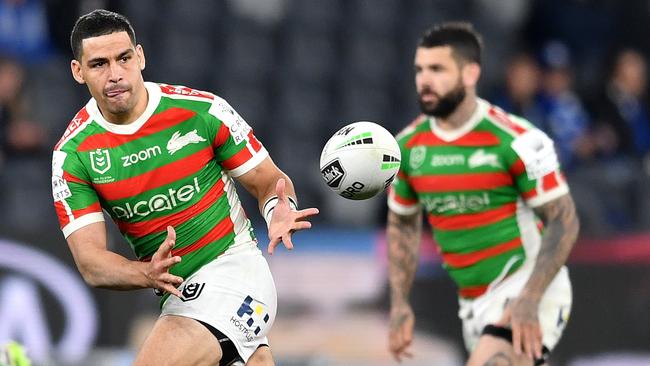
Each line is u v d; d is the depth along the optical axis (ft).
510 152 72.64
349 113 152.35
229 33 148.25
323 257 105.40
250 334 62.49
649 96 144.77
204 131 61.05
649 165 123.03
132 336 99.66
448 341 106.52
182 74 143.54
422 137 75.97
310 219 129.29
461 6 165.17
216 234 62.44
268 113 147.13
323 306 104.94
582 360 106.93
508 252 74.23
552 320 73.92
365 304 106.11
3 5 127.03
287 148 144.87
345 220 129.29
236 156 61.93
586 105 145.28
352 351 105.09
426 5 163.22
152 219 61.41
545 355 73.87
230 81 146.30
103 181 60.23
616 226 119.85
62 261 98.53
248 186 62.95
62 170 60.13
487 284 74.90
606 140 134.92
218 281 62.08
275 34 151.64
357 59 155.84
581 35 161.38
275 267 103.86
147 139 60.23
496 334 72.38
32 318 97.30
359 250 106.63
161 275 55.57
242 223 64.03
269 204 61.77
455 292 107.04
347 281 105.91
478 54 74.28
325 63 153.58
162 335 60.85
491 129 73.56
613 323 107.76
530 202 73.15
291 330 103.71
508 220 74.08
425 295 106.83
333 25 155.84
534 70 136.05
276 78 149.48
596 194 120.26
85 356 98.22
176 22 145.07
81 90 129.18
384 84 156.87
